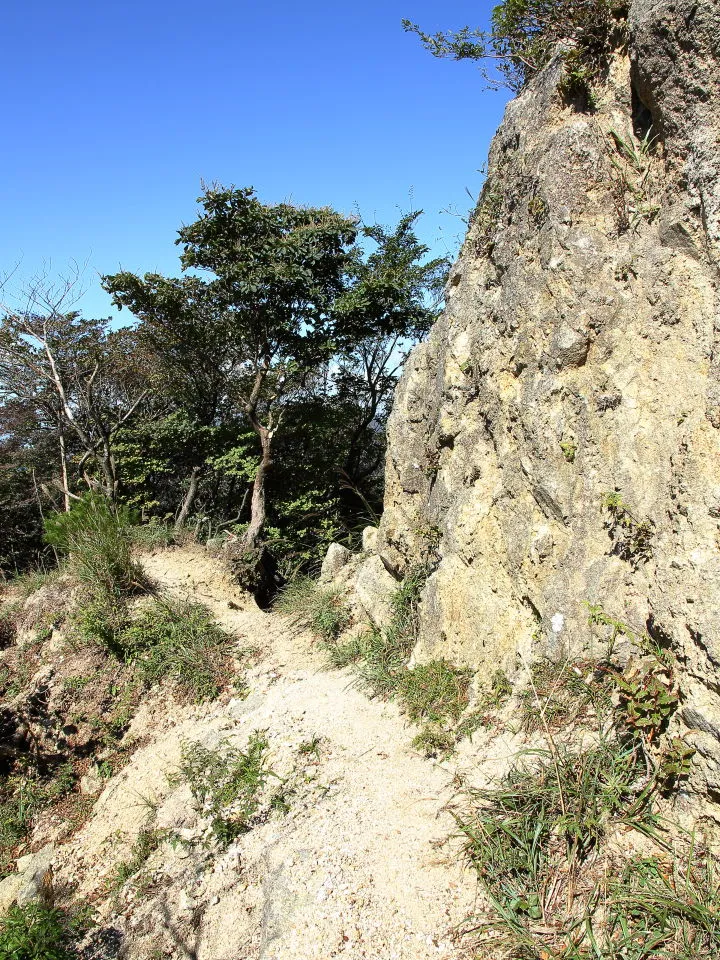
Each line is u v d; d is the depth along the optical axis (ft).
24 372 55.42
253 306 47.19
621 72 14.75
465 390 18.98
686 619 10.75
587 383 14.42
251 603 32.24
